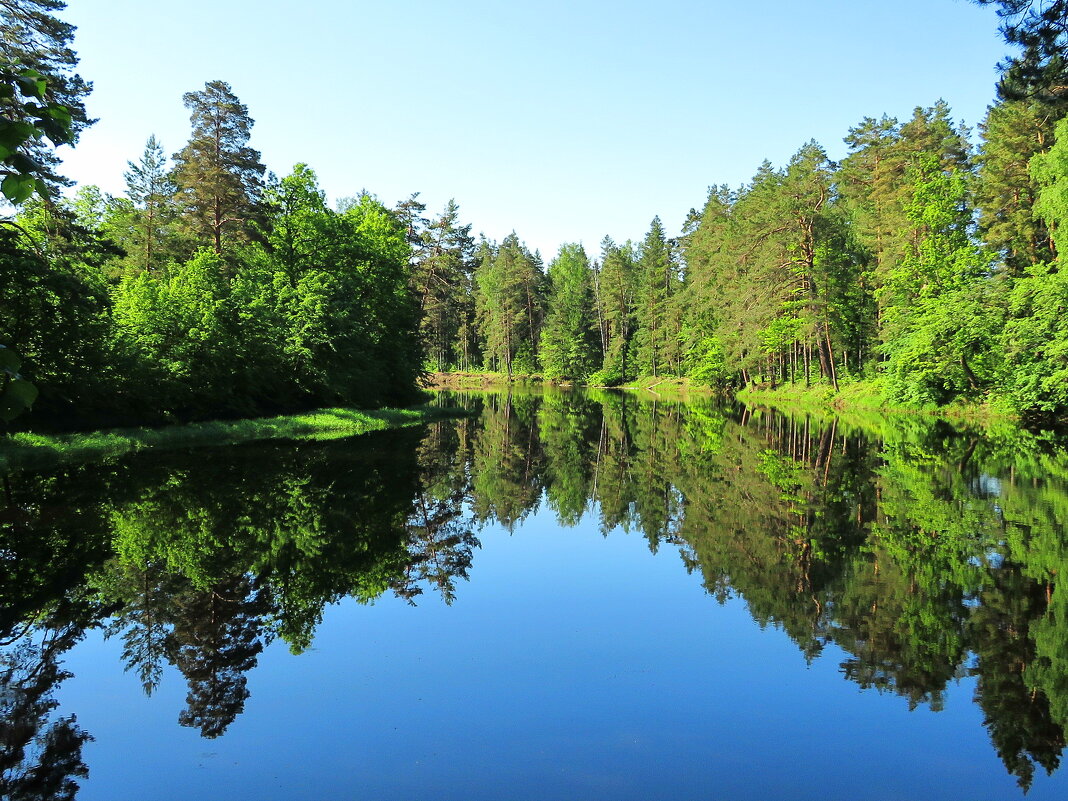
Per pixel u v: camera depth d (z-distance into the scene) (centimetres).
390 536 1031
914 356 2984
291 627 675
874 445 2105
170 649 619
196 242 3309
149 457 1705
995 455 1816
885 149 3919
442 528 1102
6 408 210
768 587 805
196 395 2412
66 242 2123
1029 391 2412
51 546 923
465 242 5638
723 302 4853
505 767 434
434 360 9206
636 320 7819
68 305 1842
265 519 1093
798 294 4019
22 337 1778
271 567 860
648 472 1712
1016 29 1200
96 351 1977
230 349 2484
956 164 3675
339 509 1188
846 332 4219
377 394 3453
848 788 412
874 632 660
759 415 3456
